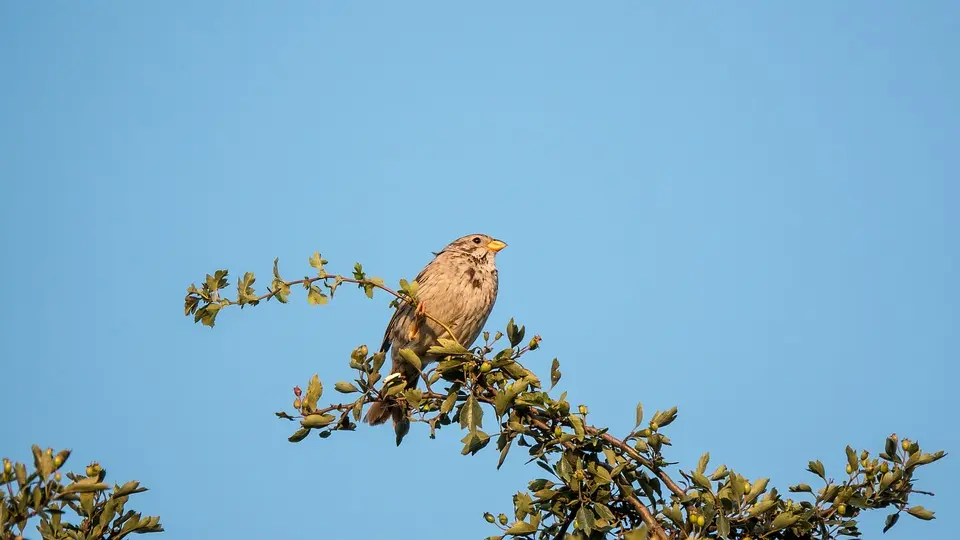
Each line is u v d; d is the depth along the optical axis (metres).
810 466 10.78
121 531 10.60
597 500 10.74
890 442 10.66
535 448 10.97
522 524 10.48
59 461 8.84
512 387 10.77
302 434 10.80
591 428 10.97
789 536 10.52
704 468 10.65
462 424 10.75
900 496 10.54
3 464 8.81
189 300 11.81
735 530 10.31
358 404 10.90
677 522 10.16
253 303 11.70
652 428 10.76
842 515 10.55
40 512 8.67
